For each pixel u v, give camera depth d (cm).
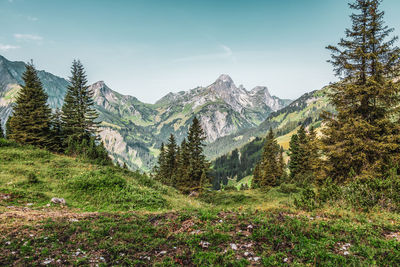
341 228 827
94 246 748
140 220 1035
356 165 1797
